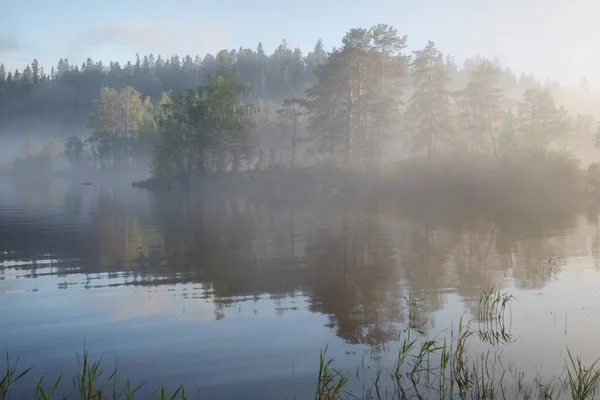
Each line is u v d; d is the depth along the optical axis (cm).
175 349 838
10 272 1465
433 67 6253
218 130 6388
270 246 1914
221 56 6788
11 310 1074
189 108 6588
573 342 846
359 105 6172
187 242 2017
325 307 1087
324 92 6247
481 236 2150
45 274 1441
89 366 773
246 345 854
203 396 669
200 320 995
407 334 906
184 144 6675
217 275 1414
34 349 845
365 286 1276
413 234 2219
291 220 2814
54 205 4009
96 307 1093
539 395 653
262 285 1295
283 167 6288
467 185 5409
